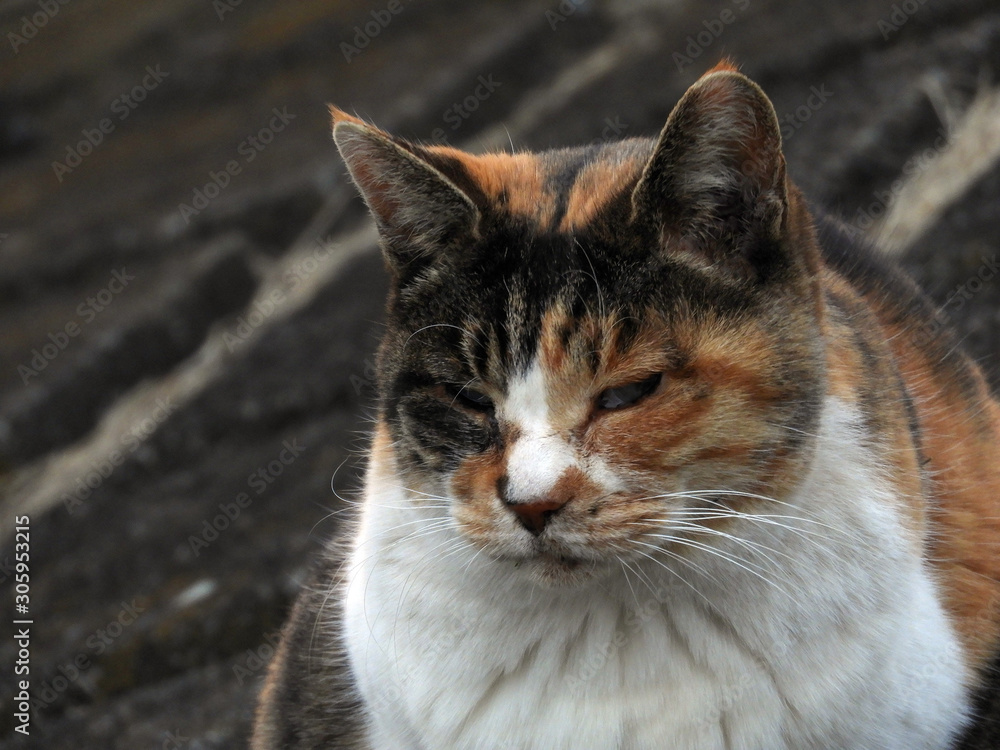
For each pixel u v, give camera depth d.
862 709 5.72
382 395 6.37
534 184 6.05
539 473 5.38
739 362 5.48
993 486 6.89
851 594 5.69
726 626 5.81
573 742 5.86
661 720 5.80
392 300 6.27
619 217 5.61
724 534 5.57
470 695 6.03
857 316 6.65
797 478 5.61
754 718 5.77
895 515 5.88
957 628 6.21
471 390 5.83
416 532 6.11
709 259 5.62
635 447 5.45
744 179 5.59
